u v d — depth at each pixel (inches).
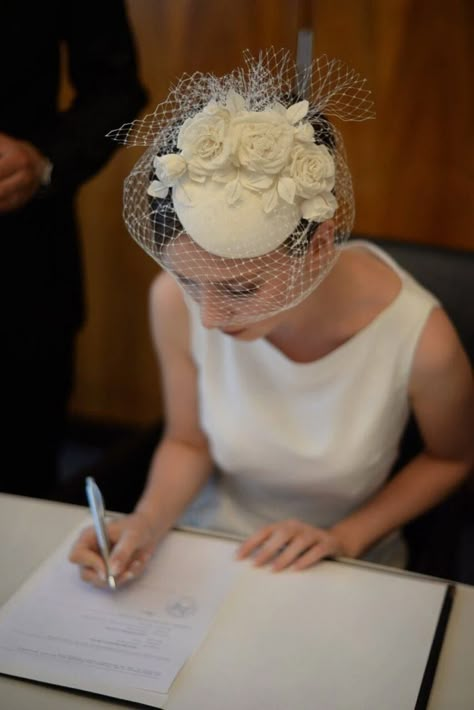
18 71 69.9
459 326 63.9
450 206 94.2
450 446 59.5
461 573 93.6
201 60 94.3
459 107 89.8
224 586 46.8
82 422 116.9
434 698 39.9
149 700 39.4
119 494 63.9
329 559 48.6
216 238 44.2
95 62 74.7
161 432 67.9
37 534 50.9
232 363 58.7
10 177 66.8
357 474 58.6
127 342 111.1
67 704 39.4
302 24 90.0
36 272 77.5
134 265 106.0
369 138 93.2
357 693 39.9
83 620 44.4
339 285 55.4
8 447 84.4
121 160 100.3
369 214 96.9
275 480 60.5
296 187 43.5
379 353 56.4
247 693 40.0
